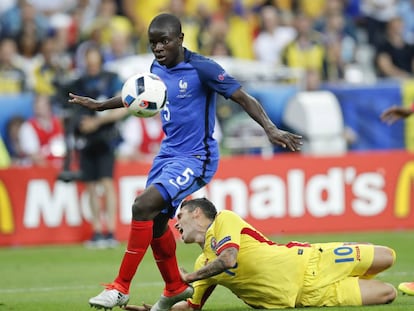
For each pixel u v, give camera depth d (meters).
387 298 24.73
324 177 50.34
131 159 51.50
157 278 34.97
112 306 23.17
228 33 65.50
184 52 24.55
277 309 24.31
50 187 48.09
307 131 55.06
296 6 71.88
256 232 24.47
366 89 57.75
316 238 47.31
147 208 23.33
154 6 66.81
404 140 58.19
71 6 68.25
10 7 63.09
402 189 51.38
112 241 46.53
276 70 57.72
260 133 54.84
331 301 24.55
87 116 45.06
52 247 47.09
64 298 29.53
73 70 61.44
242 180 49.25
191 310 25.17
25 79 58.94
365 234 49.34
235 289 24.64
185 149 24.59
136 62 55.84
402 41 69.19
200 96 24.47
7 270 38.56
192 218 24.31
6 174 47.72
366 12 74.06
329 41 68.31
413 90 58.12
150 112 23.84
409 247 43.25
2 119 54.22
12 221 47.75
